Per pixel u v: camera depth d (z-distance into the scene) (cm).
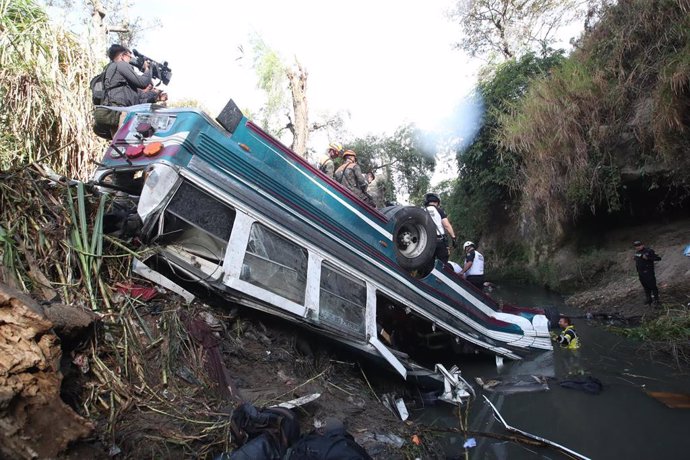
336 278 522
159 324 402
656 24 964
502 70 1703
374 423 452
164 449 314
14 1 714
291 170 502
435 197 737
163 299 428
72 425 269
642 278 1008
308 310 481
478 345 690
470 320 691
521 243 1794
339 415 435
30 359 260
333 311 510
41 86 686
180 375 381
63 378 310
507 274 1772
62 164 709
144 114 471
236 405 377
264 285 461
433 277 642
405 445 428
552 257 1569
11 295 272
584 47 1180
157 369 376
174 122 447
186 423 339
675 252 1178
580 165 1177
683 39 927
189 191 434
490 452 445
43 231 384
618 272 1295
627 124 1093
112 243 420
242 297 450
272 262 471
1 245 356
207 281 431
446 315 652
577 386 603
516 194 1762
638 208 1335
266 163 482
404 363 569
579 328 938
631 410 530
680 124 920
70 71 734
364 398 495
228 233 451
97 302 381
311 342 522
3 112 657
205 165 439
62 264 382
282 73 1565
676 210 1270
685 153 998
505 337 738
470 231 2084
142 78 552
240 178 460
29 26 698
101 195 446
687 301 955
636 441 458
